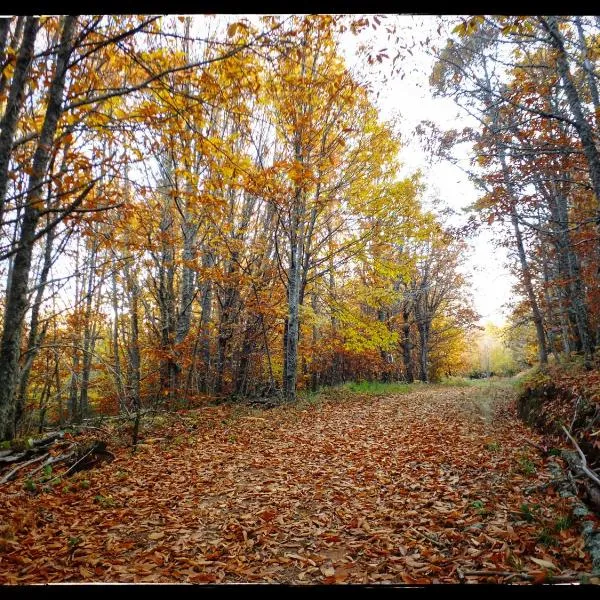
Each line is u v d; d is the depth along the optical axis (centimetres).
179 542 461
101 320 2005
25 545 450
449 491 569
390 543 439
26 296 644
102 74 772
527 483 579
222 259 1515
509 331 2872
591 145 780
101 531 492
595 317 1458
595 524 423
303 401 1427
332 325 2117
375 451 809
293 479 662
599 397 723
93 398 2478
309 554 431
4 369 606
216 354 1842
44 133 540
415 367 3541
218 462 755
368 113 1448
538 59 1077
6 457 736
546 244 1630
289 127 1243
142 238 1139
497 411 1189
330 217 1642
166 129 668
